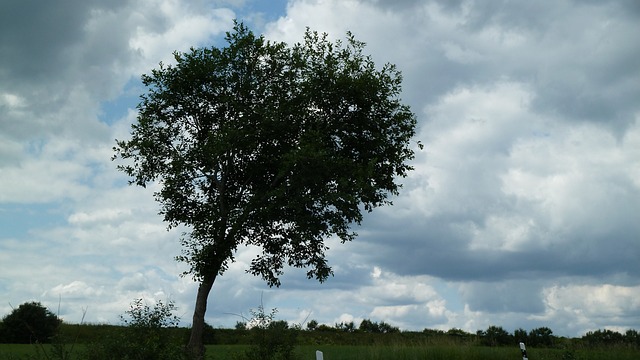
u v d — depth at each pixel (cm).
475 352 2764
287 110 2884
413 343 2959
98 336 1394
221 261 2773
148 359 1373
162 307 1448
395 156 2953
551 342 4444
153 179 2964
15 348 2833
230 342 3769
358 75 2964
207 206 2939
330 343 4903
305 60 3000
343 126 2945
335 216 2766
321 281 2962
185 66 2889
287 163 2605
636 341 3444
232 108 2930
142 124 2892
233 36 2980
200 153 2805
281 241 2922
